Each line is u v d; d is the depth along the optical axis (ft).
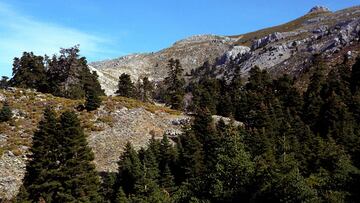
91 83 362.12
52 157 166.40
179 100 347.15
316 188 118.21
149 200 142.61
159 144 208.03
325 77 394.52
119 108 271.28
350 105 265.34
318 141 187.21
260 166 113.29
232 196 109.40
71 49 346.74
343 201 105.40
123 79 397.80
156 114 277.44
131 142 236.63
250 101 299.38
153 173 177.58
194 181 135.23
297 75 526.98
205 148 198.90
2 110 243.60
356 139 199.52
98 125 250.98
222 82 416.05
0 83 399.24
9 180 188.96
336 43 570.87
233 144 120.98
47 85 345.31
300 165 161.38
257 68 377.91
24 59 355.15
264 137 181.57
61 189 158.61
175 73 406.82
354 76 330.54
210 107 317.01
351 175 111.75
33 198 158.30
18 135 231.30
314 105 271.08
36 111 260.21
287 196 99.91
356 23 601.21
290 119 243.19
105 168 207.00
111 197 174.50
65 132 167.73
